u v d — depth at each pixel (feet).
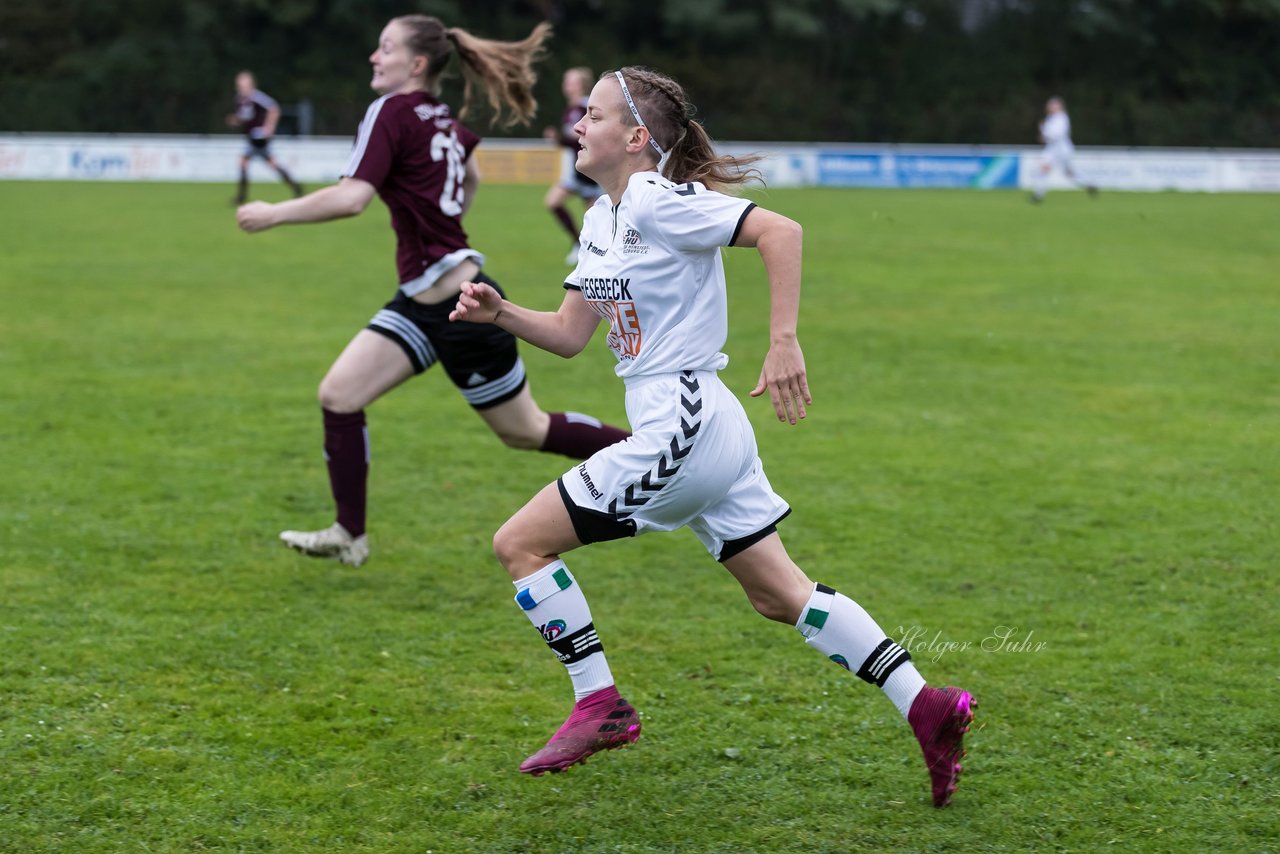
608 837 27.58
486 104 49.37
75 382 75.72
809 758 31.27
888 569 45.65
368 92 338.34
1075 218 197.16
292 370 80.23
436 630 39.93
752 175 29.78
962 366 84.02
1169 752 31.50
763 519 28.96
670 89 29.04
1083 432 66.80
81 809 28.25
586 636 28.89
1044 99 371.15
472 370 44.42
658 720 33.45
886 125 359.87
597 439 47.60
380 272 125.49
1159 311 107.04
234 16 340.80
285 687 35.29
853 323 100.32
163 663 36.60
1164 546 48.39
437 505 53.67
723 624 40.57
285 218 41.04
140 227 161.89
